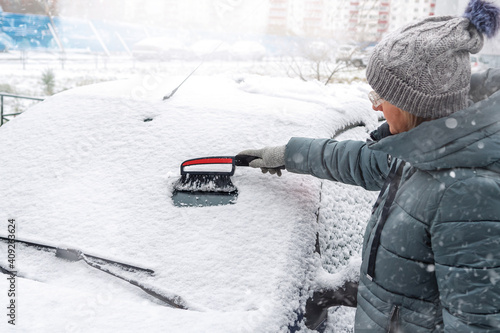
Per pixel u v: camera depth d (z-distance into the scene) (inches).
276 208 69.6
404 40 47.7
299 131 80.7
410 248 49.1
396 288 50.9
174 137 81.4
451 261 44.9
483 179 44.3
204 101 90.6
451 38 45.6
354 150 66.6
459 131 45.0
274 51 450.6
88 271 64.7
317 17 382.3
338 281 63.7
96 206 72.9
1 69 647.1
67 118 90.2
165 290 60.6
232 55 522.3
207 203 71.6
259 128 81.4
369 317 53.9
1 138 89.4
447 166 46.0
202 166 74.7
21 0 798.5
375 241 52.6
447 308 46.0
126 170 77.7
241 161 74.7
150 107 89.4
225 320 54.9
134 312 56.4
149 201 72.5
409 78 47.0
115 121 86.8
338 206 79.6
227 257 63.9
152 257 65.1
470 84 50.5
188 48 676.7
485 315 43.3
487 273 43.2
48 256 67.3
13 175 80.0
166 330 53.2
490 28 45.8
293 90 101.1
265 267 62.4
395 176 53.6
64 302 57.4
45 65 729.0
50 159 82.0
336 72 381.7
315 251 67.5
